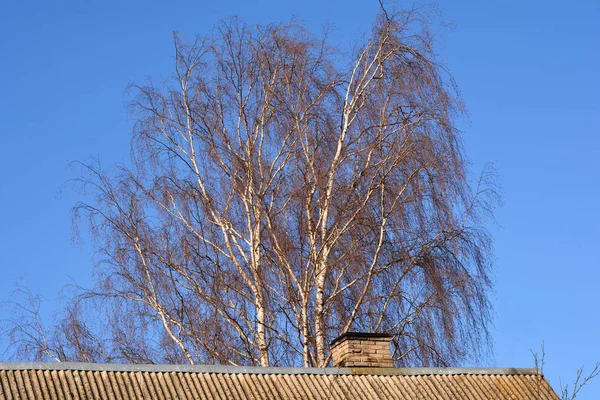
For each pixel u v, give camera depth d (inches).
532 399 1164.5
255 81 1541.6
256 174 1518.2
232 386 1114.7
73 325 1480.1
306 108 1526.8
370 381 1160.8
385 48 1547.7
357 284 1480.1
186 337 1465.3
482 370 1196.5
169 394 1084.5
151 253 1496.1
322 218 1491.1
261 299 1466.5
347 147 1518.2
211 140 1531.7
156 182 1523.1
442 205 1486.2
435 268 1456.7
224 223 1510.8
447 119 1515.7
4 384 1047.6
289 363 1460.4
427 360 1439.5
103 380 1084.5
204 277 1480.1
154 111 1557.6
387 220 1489.9
